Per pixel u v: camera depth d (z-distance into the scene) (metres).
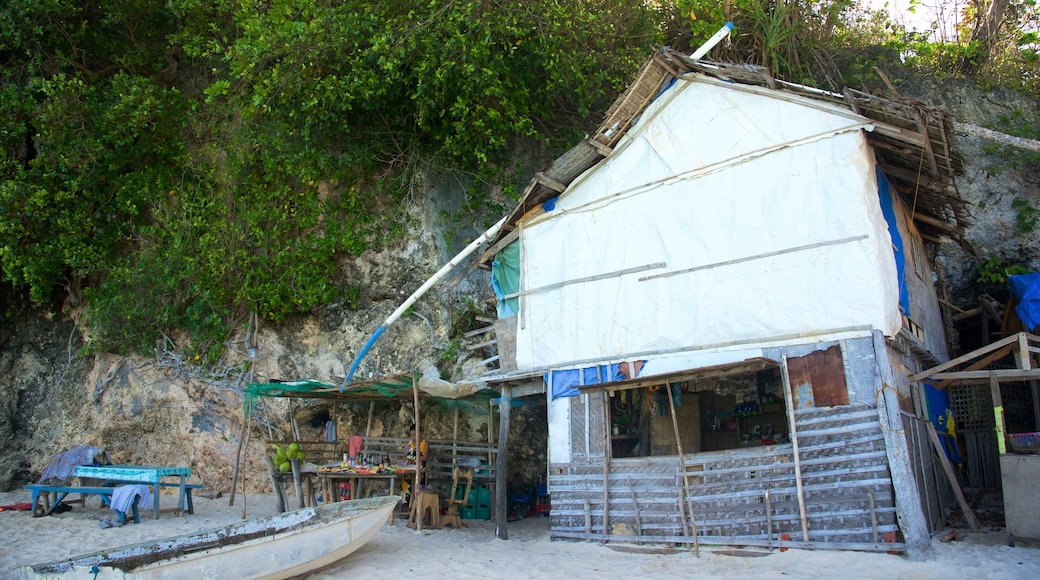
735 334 10.55
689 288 11.11
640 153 11.99
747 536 9.89
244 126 16.81
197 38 16.86
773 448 9.95
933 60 18.39
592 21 14.98
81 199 16.98
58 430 17.69
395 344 15.66
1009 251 15.45
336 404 15.75
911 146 10.41
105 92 17.25
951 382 12.56
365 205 16.22
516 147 16.42
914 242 12.91
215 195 17.02
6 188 15.93
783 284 10.27
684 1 15.30
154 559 8.47
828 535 9.34
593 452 11.49
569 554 10.47
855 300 9.70
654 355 11.22
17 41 16.59
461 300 15.60
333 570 9.55
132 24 18.17
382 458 14.41
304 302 15.82
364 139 16.06
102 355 17.47
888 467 9.11
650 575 8.93
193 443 16.73
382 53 14.33
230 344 16.52
